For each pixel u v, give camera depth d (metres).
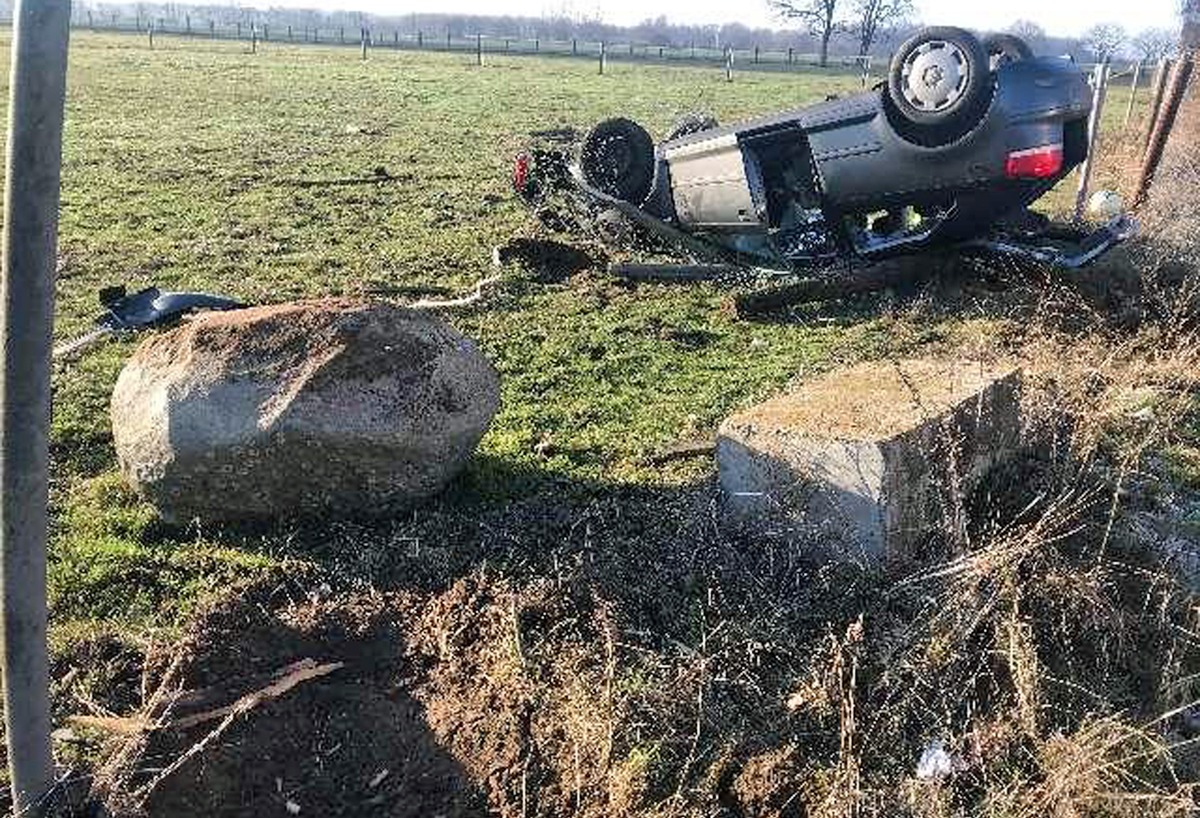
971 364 5.43
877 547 4.35
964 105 7.49
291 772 3.71
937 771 3.56
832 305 8.57
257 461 4.63
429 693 4.02
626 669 3.91
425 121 21.17
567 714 3.73
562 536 4.84
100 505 5.18
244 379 4.65
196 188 13.28
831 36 64.12
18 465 2.69
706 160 8.99
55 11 2.51
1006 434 5.07
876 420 4.51
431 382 4.80
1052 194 13.02
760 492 4.62
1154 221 9.47
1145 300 7.87
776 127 8.52
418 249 10.57
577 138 18.75
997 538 4.42
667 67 42.28
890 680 3.81
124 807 3.29
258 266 9.85
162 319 7.51
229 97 24.03
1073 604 4.12
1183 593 4.41
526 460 5.78
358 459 4.67
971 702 3.80
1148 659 4.12
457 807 3.59
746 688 3.83
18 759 2.91
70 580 4.57
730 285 9.05
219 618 4.17
